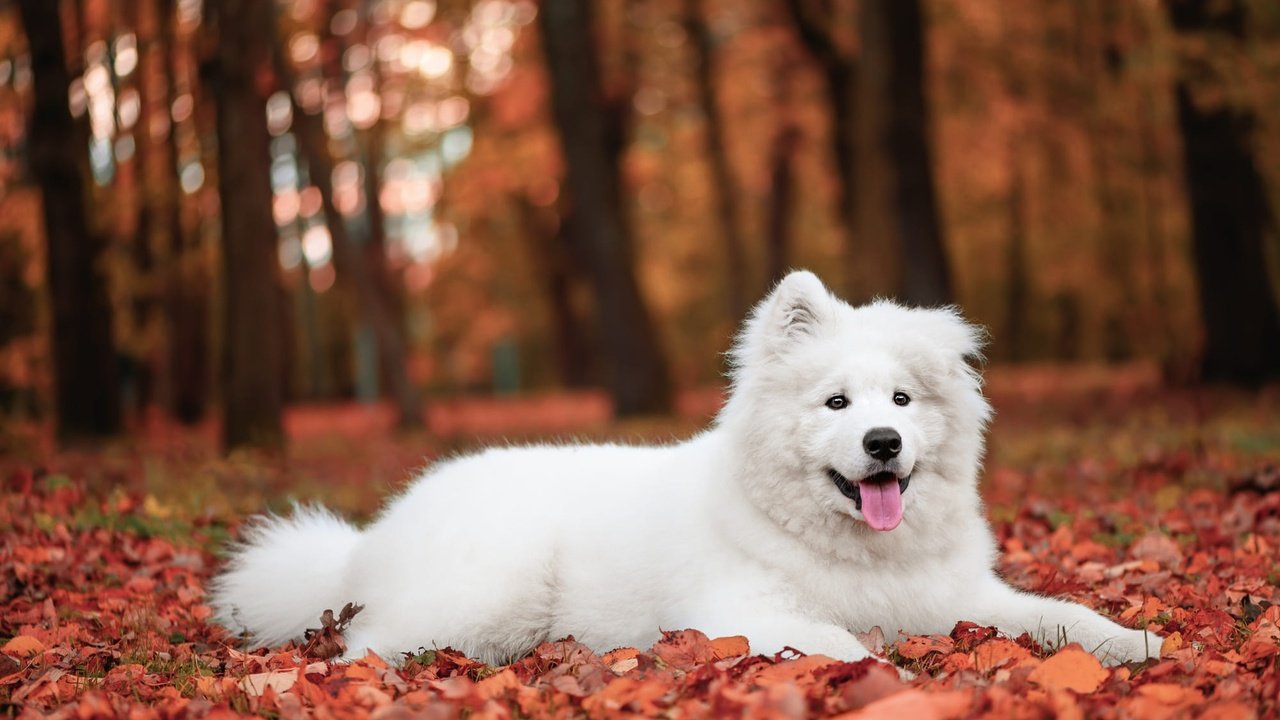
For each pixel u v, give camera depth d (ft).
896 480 14.89
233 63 47.57
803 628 14.51
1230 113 57.36
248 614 18.07
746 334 16.62
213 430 70.08
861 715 11.51
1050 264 105.29
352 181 93.25
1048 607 15.72
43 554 21.76
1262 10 52.85
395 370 70.69
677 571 15.93
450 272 126.72
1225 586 19.06
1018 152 91.35
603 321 70.79
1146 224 87.56
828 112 74.49
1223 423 42.29
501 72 87.71
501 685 13.50
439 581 16.57
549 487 17.31
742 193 113.50
